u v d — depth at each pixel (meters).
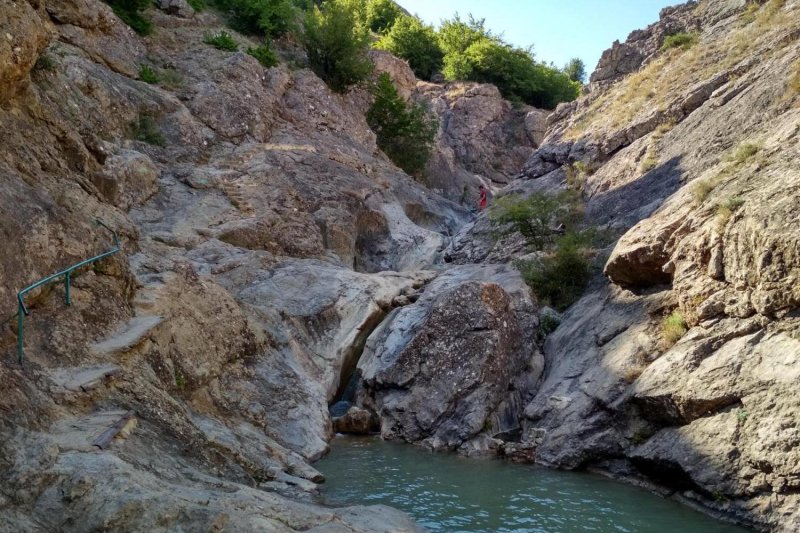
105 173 16.80
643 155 21.61
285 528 7.00
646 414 11.91
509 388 15.12
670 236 13.72
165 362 11.20
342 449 13.82
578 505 10.62
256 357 14.35
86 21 23.19
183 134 22.95
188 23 29.39
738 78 21.05
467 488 11.40
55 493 6.73
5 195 9.73
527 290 17.42
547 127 32.56
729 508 9.98
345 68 33.34
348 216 23.25
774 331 10.69
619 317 14.45
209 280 14.57
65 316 9.85
